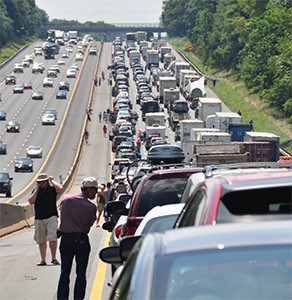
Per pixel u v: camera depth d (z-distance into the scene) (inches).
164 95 7810.0
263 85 7386.8
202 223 377.7
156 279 285.0
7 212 2113.7
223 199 382.6
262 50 7701.8
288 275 280.7
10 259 1370.6
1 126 7234.3
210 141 4087.1
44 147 6358.3
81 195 873.5
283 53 6914.4
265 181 389.7
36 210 1202.0
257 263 284.5
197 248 291.6
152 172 838.5
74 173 5132.9
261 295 276.7
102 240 1713.8
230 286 280.7
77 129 7204.7
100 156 6063.0
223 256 288.5
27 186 4665.4
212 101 6122.1
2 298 981.8
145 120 7140.8
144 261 291.7
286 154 4581.7
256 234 295.3
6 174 4136.3
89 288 1013.2
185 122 5295.3
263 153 3612.2
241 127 4665.4
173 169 830.5
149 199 818.8
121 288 319.0
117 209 919.0
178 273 286.2
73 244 862.5
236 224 307.4
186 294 281.3
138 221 790.5
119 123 6889.8
